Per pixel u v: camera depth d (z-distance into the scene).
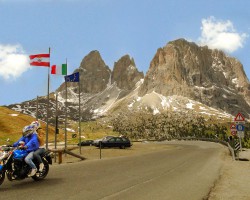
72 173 14.69
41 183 11.70
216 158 28.78
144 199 9.47
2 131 77.06
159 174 15.45
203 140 105.00
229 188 12.61
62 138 89.88
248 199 10.50
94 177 13.59
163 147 61.44
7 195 9.50
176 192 10.90
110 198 9.38
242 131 30.38
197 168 19.23
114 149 49.91
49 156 12.66
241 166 22.17
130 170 16.72
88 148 51.16
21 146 11.12
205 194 10.83
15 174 11.16
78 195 9.68
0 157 10.61
